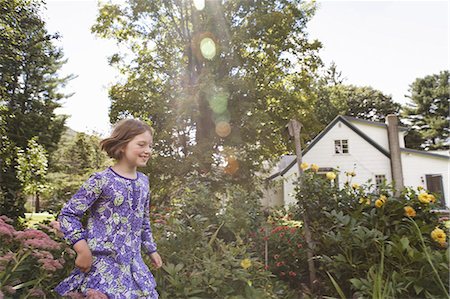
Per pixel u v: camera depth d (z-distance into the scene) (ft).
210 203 11.23
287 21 35.50
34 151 29.17
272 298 8.52
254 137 34.94
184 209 10.96
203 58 35.17
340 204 10.34
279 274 11.69
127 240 5.26
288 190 42.80
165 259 8.07
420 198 8.79
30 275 6.44
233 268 8.21
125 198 5.30
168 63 36.17
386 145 54.19
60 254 6.99
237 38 33.71
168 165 31.71
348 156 51.03
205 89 31.86
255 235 11.27
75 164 57.62
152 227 8.98
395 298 6.50
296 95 38.86
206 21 34.65
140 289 5.14
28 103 50.83
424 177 50.21
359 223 8.67
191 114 33.12
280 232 12.51
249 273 8.21
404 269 7.01
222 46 33.99
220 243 8.86
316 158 51.31
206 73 33.53
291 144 35.70
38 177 27.78
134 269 5.22
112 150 5.59
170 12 38.04
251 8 36.86
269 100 36.73
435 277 6.48
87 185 5.12
